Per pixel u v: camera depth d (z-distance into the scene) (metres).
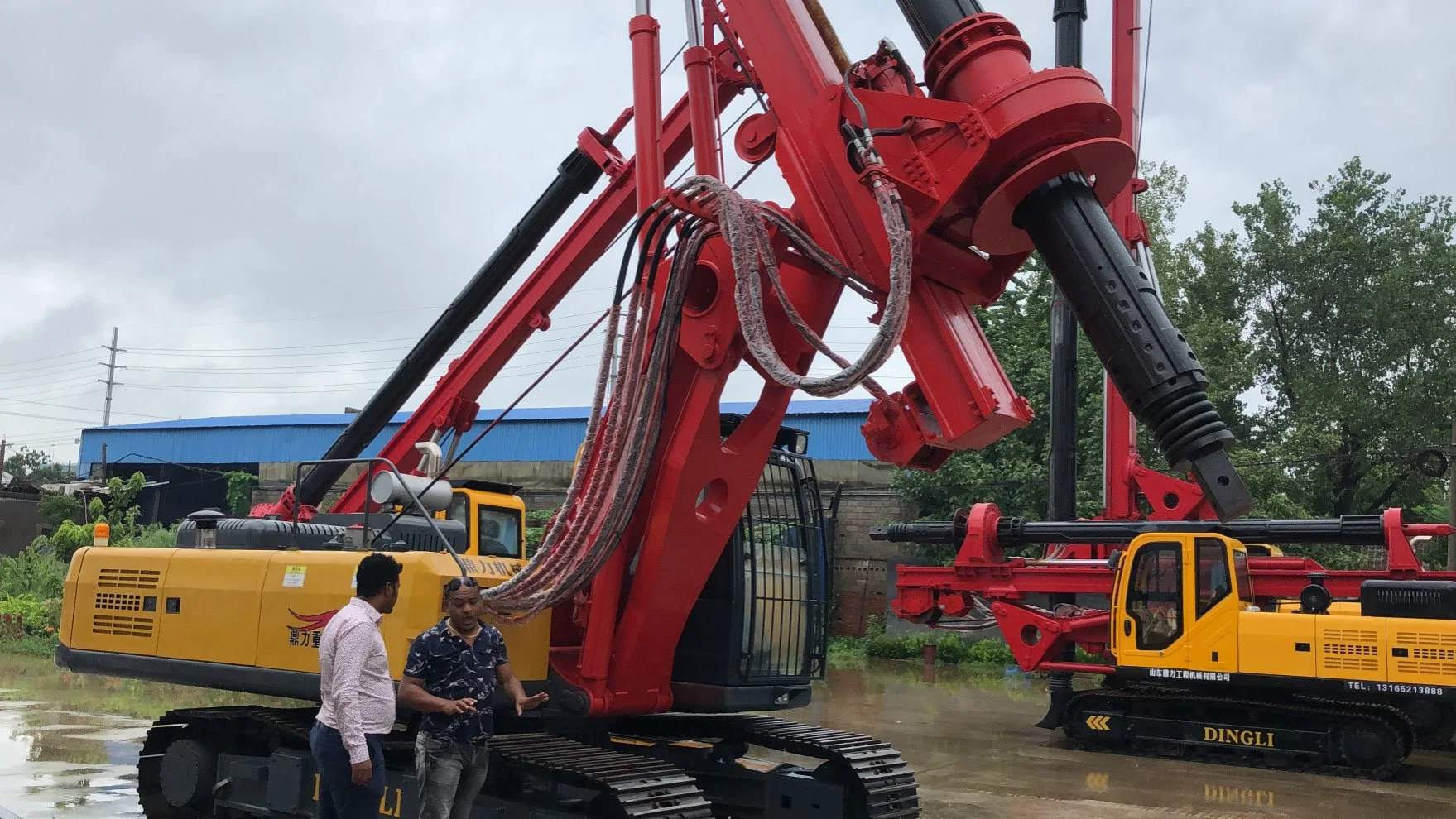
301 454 35.97
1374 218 30.02
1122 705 12.45
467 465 29.86
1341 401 28.12
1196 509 13.92
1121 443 14.70
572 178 9.25
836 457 29.02
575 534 5.93
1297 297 30.09
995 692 17.30
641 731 7.84
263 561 7.01
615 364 6.84
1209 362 25.95
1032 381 23.86
